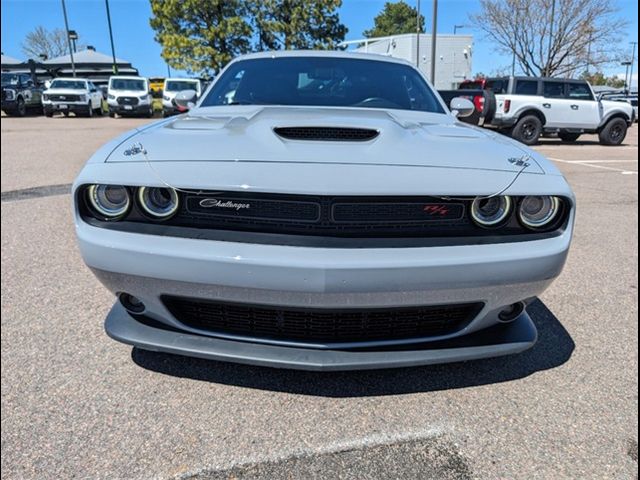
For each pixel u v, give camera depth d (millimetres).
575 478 1693
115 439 1853
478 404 2061
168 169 1791
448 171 1807
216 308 1936
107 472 1702
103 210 1848
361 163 1795
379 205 1745
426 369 2291
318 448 1819
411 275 1711
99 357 2369
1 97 20266
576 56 24656
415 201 1761
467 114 3326
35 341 2502
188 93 3537
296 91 3115
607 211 5504
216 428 1915
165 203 1812
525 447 1829
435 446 1832
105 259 1813
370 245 1721
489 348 1970
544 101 13008
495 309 1916
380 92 3135
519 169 1882
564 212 1881
